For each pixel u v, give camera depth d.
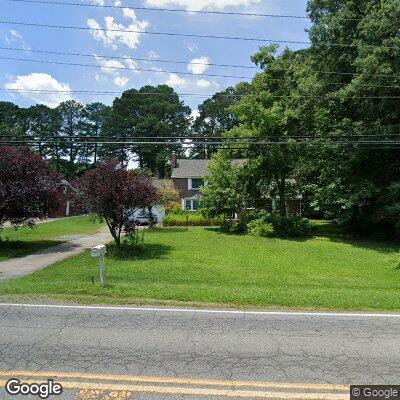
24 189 18.59
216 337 6.70
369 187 24.77
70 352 5.98
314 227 28.88
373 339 6.71
